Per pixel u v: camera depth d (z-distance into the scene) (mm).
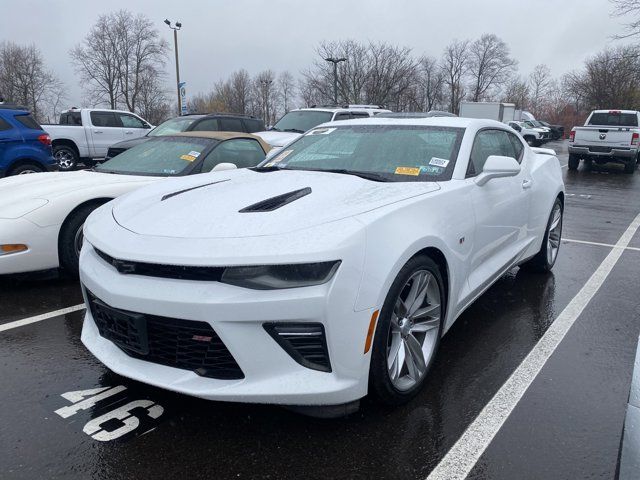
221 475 2307
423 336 3041
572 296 4684
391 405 2777
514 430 2641
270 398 2371
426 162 3562
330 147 3973
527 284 5023
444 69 65938
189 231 2602
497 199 3791
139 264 2539
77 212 4695
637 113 17422
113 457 2410
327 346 2381
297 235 2453
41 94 65438
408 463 2391
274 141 10875
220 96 72250
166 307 2395
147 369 2559
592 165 19203
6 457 2395
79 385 3041
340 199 2873
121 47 62406
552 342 3697
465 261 3312
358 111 13008
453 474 2324
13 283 4840
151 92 64562
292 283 2336
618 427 2672
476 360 3410
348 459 2414
